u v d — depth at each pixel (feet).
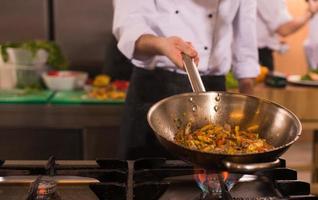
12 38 9.60
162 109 3.41
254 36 5.39
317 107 8.17
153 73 5.10
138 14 4.86
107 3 9.53
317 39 12.14
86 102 7.56
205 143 3.31
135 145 5.35
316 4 11.21
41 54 8.63
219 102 3.59
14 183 3.38
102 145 7.68
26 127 7.57
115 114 7.54
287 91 8.07
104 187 3.25
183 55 3.95
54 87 8.52
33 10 9.46
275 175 3.53
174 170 3.56
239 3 5.19
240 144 3.26
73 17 9.55
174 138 3.38
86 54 9.78
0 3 9.39
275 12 10.68
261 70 8.56
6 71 8.36
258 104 3.50
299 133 2.97
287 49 12.21
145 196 3.22
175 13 4.95
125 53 4.73
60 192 3.30
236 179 3.37
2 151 7.65
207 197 3.24
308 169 8.84
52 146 7.68
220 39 5.08
